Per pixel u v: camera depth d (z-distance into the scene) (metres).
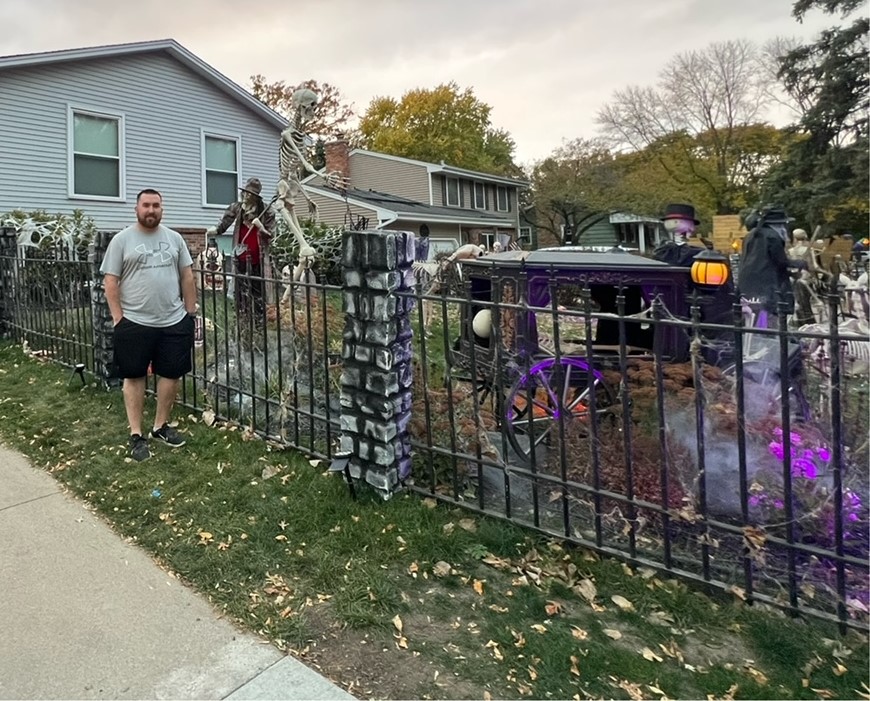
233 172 14.94
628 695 1.95
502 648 2.15
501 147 47.75
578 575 2.57
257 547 2.75
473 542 2.80
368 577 2.53
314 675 2.01
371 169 29.53
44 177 11.53
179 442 3.86
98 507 3.13
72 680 1.96
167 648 2.13
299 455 3.70
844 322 3.67
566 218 35.56
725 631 2.24
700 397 2.44
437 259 6.68
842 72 25.27
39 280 5.95
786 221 3.78
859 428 2.66
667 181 34.97
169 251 3.79
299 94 7.05
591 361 2.63
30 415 4.41
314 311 4.74
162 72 13.27
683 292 3.59
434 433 3.31
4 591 2.43
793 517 2.31
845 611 2.18
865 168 23.59
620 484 2.82
